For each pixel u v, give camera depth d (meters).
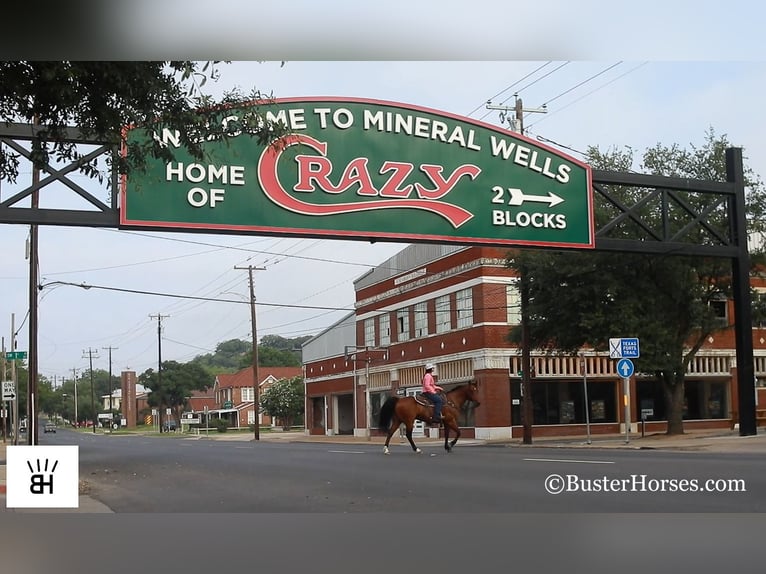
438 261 48.56
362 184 22.78
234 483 15.45
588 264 31.33
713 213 32.34
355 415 58.47
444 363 47.81
